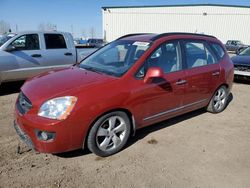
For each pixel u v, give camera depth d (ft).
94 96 9.92
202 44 15.01
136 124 11.73
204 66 14.69
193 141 12.82
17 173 9.64
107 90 10.29
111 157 11.00
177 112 13.64
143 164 10.59
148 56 11.85
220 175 10.10
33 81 11.51
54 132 9.30
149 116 12.12
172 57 12.96
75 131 9.68
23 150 11.23
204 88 14.79
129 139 12.66
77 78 11.08
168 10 120.47
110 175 9.78
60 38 23.62
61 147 9.65
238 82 29.17
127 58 12.25
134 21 124.98
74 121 9.52
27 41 21.48
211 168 10.53
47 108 9.43
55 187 9.00
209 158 11.29
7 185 8.98
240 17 113.29
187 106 14.11
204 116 16.34
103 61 13.05
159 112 12.51
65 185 9.12
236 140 13.19
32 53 21.52
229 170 10.46
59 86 10.27
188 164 10.74
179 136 13.29
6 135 12.60
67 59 23.89
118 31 127.44
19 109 10.44
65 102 9.45
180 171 10.23
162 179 9.68
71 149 10.02
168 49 12.86
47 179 9.39
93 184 9.23
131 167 10.35
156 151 11.66
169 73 12.62
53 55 22.82
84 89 9.95
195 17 118.32
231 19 114.52
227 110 17.87
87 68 12.79
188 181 9.64
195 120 15.58
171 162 10.83
